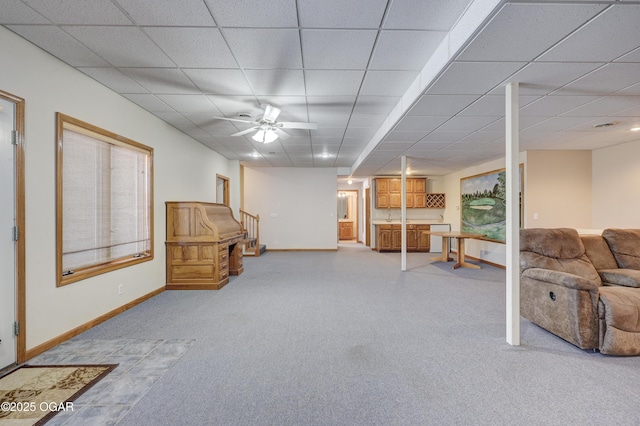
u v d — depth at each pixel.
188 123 4.41
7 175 2.17
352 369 2.18
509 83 2.57
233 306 3.62
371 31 2.17
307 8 1.93
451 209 8.41
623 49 2.03
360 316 3.27
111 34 2.24
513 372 2.14
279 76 2.90
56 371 2.14
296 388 1.95
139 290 3.73
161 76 2.92
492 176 6.37
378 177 8.89
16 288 2.22
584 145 4.88
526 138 4.43
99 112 3.07
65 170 2.70
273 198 8.77
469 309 3.51
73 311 2.73
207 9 1.95
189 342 2.62
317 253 8.29
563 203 5.29
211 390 1.92
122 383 2.00
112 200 3.33
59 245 2.58
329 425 1.62
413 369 2.18
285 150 6.32
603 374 2.12
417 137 4.37
